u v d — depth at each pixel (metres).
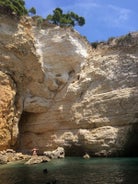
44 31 48.34
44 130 47.59
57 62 48.19
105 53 47.16
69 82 48.19
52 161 36.88
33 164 34.34
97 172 26.20
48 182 21.55
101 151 40.09
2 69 43.53
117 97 41.56
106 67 45.16
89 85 45.91
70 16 53.06
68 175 25.22
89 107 44.03
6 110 42.41
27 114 49.34
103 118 42.12
